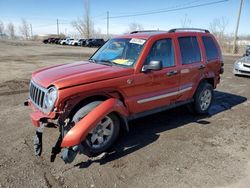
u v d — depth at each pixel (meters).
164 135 5.00
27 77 10.96
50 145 4.46
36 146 3.84
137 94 4.64
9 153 4.18
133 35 5.26
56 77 4.11
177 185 3.46
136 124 5.54
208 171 3.79
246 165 3.96
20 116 5.84
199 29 6.24
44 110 4.00
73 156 3.73
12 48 35.94
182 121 5.78
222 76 12.12
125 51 4.96
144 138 4.85
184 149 4.45
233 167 3.90
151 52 4.81
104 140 4.26
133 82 4.50
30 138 4.73
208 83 6.25
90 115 3.87
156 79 4.86
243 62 11.68
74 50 34.31
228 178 3.62
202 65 5.88
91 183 3.47
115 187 3.40
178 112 6.36
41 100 4.08
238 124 5.68
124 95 4.45
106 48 5.45
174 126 5.47
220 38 46.78
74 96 3.89
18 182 3.46
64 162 3.94
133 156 4.19
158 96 4.97
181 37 5.48
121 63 4.77
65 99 3.83
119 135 4.66
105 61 5.02
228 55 29.19
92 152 4.13
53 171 3.72
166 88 5.11
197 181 3.55
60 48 39.28
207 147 4.54
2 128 5.14
